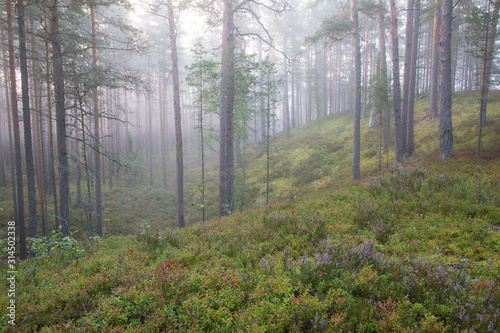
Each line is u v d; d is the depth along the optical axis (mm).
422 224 7035
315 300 3969
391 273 4629
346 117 41250
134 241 8578
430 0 31531
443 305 3730
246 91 19172
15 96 14438
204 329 3803
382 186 10719
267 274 5152
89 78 12711
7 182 29500
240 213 12336
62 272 6605
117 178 35781
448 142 15430
